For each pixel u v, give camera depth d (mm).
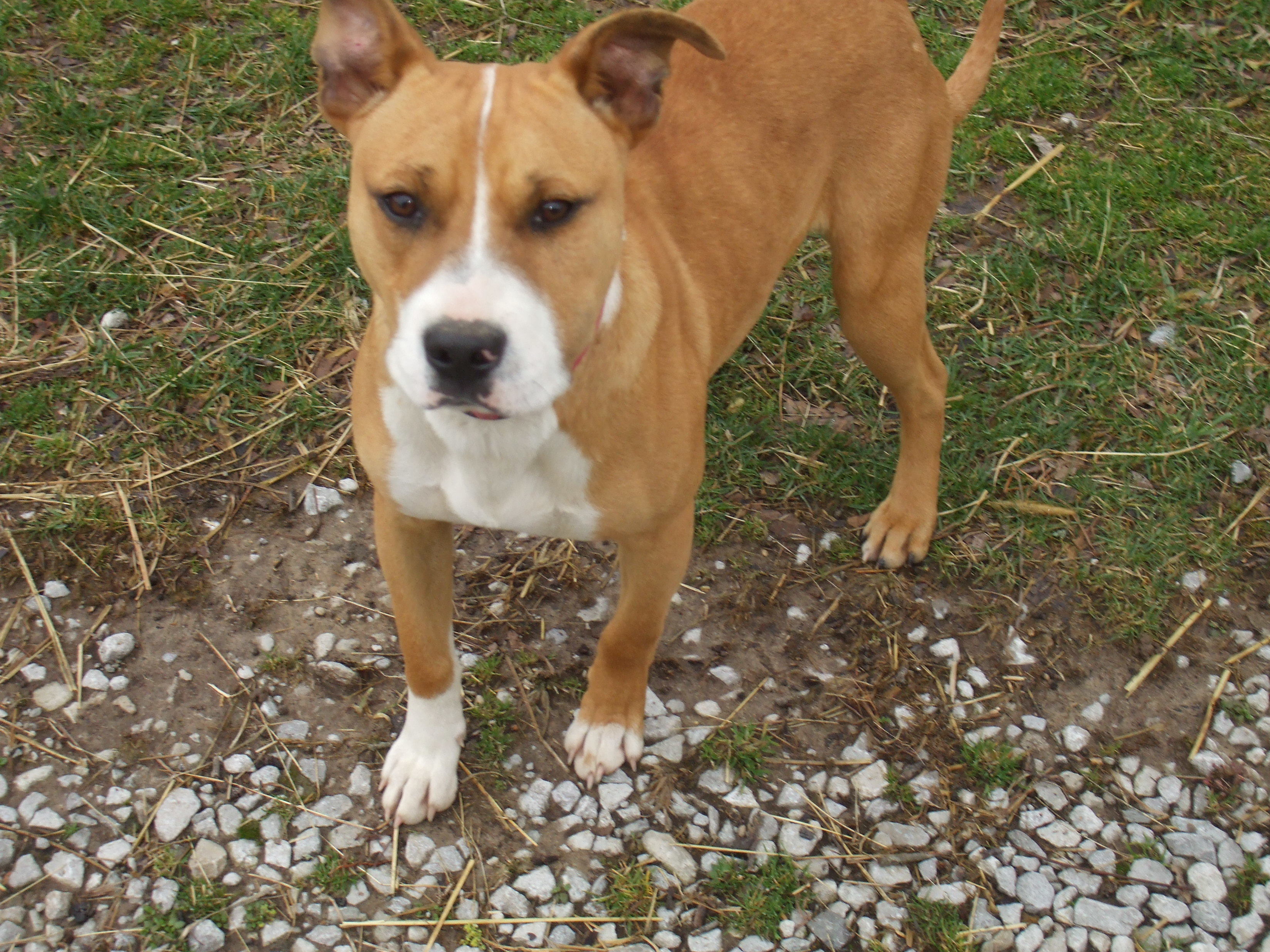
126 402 1777
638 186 1498
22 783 1546
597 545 1740
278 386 1818
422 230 1296
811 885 1544
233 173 1975
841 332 1929
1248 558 1748
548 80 1335
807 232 1646
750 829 1573
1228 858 1568
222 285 1874
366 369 1418
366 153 1318
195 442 1767
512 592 1699
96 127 1983
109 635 1635
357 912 1508
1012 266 1968
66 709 1591
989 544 1761
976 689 1666
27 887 1495
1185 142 2162
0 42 2090
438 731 1555
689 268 1526
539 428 1394
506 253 1279
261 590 1679
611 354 1391
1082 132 2186
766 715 1643
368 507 1745
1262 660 1686
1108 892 1550
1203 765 1621
